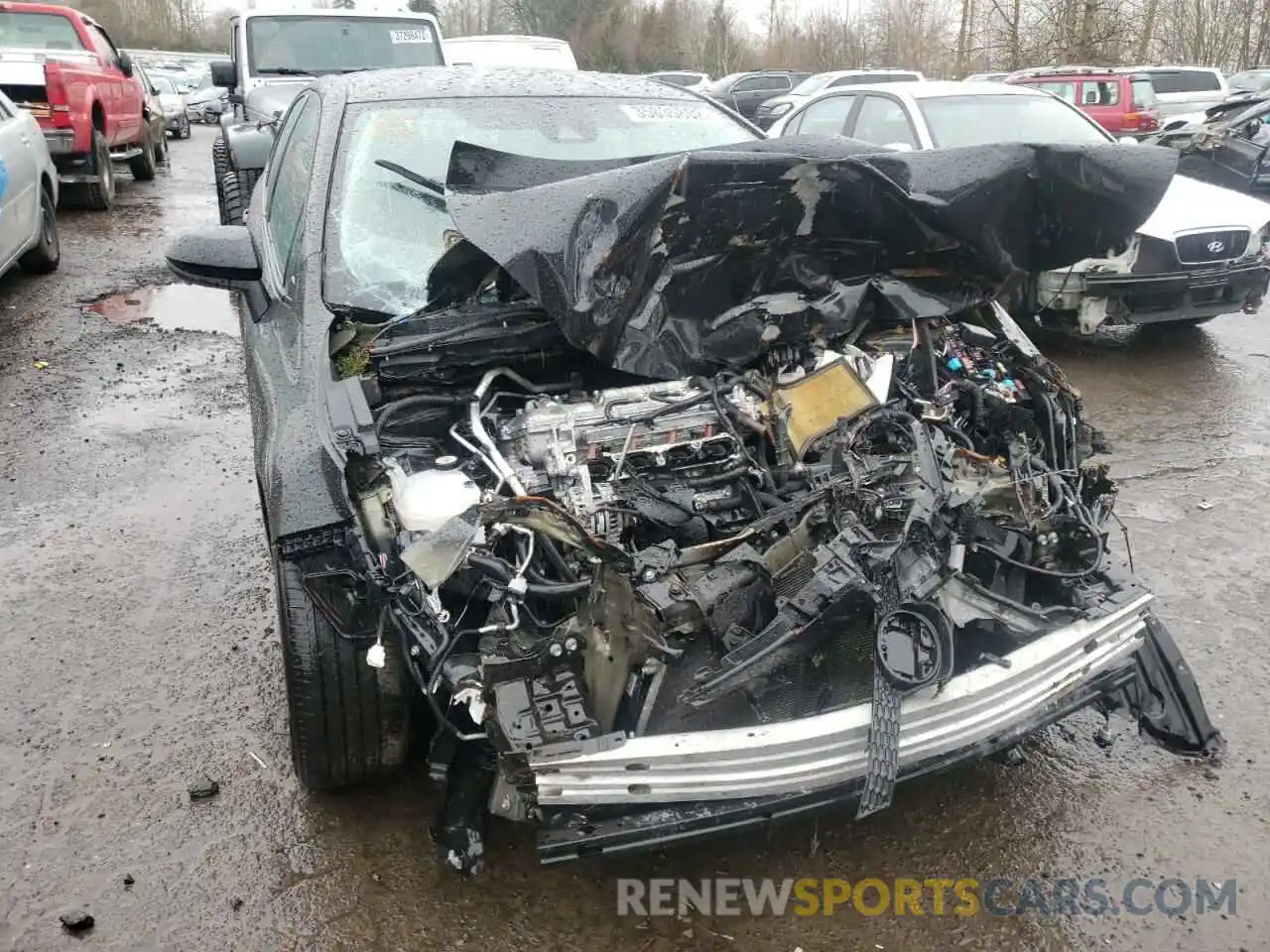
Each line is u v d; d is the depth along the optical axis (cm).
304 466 238
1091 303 622
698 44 3262
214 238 356
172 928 239
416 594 221
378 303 298
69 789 281
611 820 219
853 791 230
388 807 277
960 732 232
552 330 286
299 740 256
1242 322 775
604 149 370
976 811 279
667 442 268
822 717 219
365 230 321
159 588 382
